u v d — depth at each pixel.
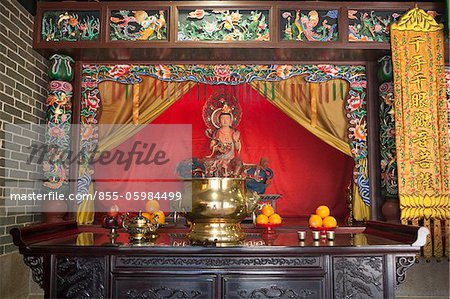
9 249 3.45
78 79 4.21
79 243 2.33
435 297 3.95
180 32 4.04
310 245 2.22
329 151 5.23
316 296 2.18
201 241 2.35
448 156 3.83
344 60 4.27
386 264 2.21
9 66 3.51
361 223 4.16
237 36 4.04
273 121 5.25
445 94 3.89
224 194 2.37
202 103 5.09
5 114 3.43
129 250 2.18
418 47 3.93
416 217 3.77
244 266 2.19
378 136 4.18
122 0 4.12
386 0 4.19
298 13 4.07
